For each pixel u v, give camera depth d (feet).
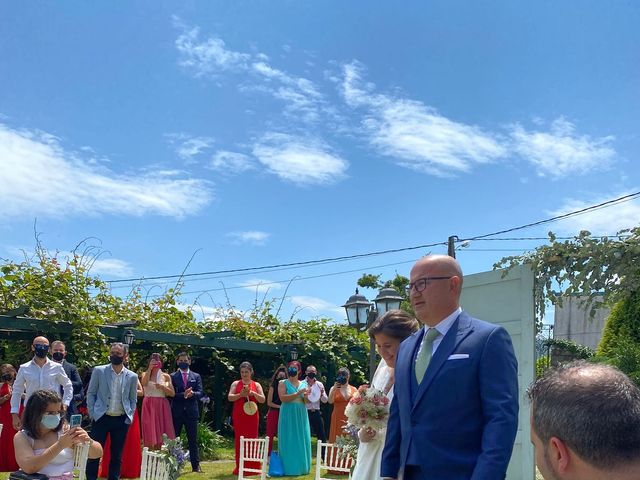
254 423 32.86
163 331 44.06
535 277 19.92
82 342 36.11
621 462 3.73
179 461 16.44
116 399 27.04
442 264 10.10
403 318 13.17
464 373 9.34
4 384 31.01
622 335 35.27
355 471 13.30
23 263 35.86
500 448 8.75
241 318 49.98
